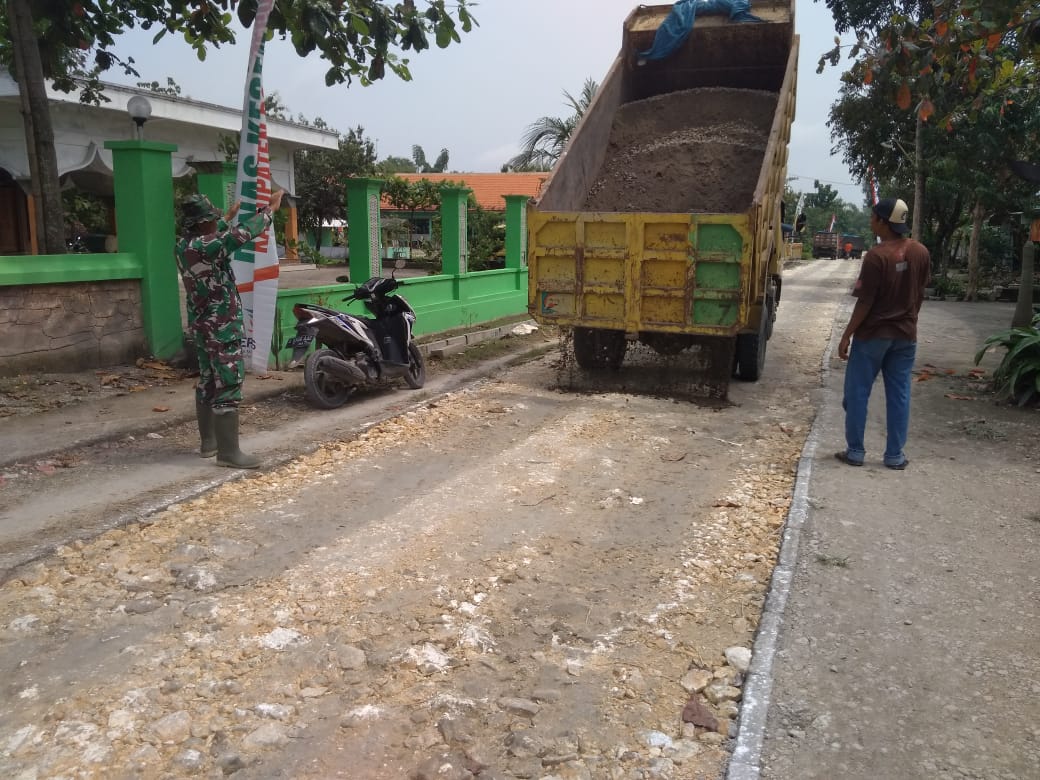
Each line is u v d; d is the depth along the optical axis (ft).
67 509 16.05
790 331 44.68
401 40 27.71
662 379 30.17
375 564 14.12
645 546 15.21
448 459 20.31
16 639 11.51
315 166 101.91
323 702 10.27
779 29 33.35
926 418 24.49
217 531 15.39
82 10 28.14
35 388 23.85
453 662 11.19
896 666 11.18
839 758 9.30
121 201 27.25
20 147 53.72
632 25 35.53
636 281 25.96
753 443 22.20
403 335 27.43
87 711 9.92
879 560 14.47
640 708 10.29
